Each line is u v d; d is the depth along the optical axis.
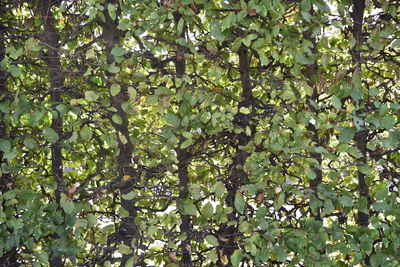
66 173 2.78
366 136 2.64
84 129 2.29
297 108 2.56
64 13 2.60
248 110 2.44
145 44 2.33
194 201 2.58
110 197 2.53
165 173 2.55
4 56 2.51
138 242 2.36
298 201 2.60
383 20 2.57
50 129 2.28
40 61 2.76
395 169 2.69
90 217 2.29
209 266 2.59
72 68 2.51
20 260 2.45
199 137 2.57
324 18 2.37
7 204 2.23
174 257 2.40
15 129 2.53
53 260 2.54
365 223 2.60
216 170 2.81
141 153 2.55
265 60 2.30
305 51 2.36
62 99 2.58
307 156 2.46
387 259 2.41
